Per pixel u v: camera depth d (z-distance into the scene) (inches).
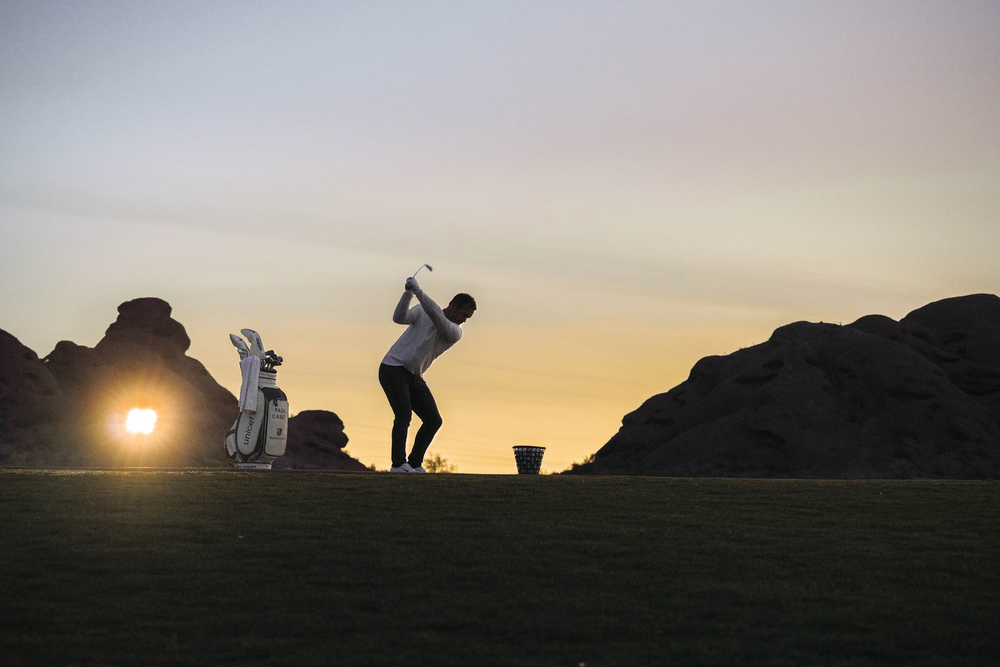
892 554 374.6
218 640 270.7
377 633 278.4
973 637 276.5
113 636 272.2
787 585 329.7
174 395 2193.7
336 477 553.6
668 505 486.6
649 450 2554.1
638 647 269.0
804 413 2329.0
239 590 316.2
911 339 2586.1
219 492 484.4
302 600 306.8
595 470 2576.3
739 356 2696.9
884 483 606.2
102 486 491.8
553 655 262.5
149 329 2415.1
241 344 655.8
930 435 2199.8
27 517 410.9
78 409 2032.5
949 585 331.0
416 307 612.7
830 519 452.4
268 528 402.0
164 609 295.9
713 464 2298.2
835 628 286.0
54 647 262.4
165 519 413.7
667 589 323.3
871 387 2391.7
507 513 452.1
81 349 2226.9
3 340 2091.5
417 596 313.0
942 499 517.0
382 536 393.4
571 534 404.8
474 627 285.1
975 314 2714.1
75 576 325.7
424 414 632.4
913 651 265.9
